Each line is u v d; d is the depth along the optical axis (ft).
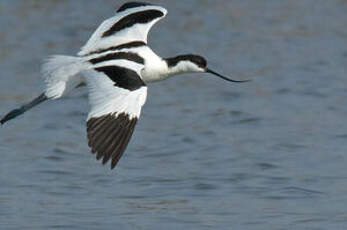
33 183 41.24
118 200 39.01
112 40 35.22
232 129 49.83
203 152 45.88
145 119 51.70
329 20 72.43
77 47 64.44
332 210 37.83
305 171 42.70
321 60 62.69
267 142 47.32
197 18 71.77
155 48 64.49
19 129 50.24
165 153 45.80
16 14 71.31
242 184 40.93
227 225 36.19
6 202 38.75
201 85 58.44
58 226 36.01
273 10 74.84
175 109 53.52
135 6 37.50
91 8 73.31
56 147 46.80
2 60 61.72
